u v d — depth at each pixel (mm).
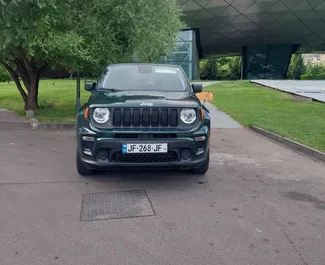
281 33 47344
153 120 4613
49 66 12781
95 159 4602
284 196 4699
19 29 9047
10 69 12977
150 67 6246
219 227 3709
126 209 4145
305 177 5590
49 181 5125
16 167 5828
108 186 4949
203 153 4812
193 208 4211
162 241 3385
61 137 8625
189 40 42469
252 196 4672
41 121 10547
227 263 3018
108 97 5000
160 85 5793
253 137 8992
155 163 4586
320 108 13375
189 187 4969
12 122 10992
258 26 44156
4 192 4645
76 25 9961
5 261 2996
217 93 19125
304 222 3885
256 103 15367
